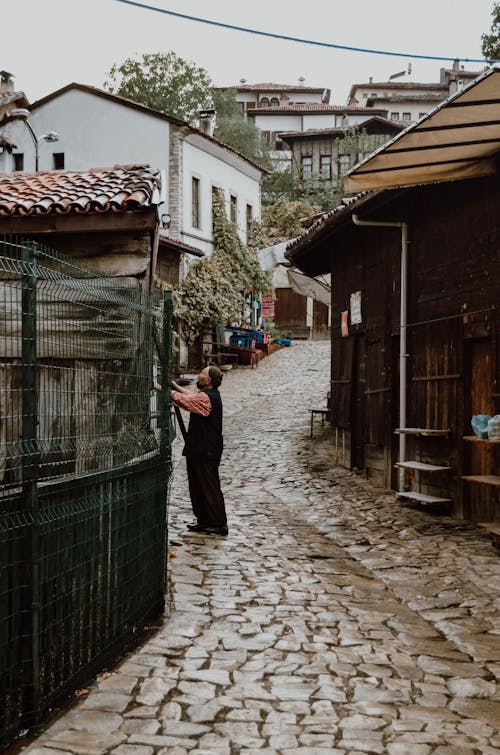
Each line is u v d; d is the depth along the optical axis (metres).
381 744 3.76
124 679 4.50
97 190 9.30
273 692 4.37
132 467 5.08
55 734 3.74
